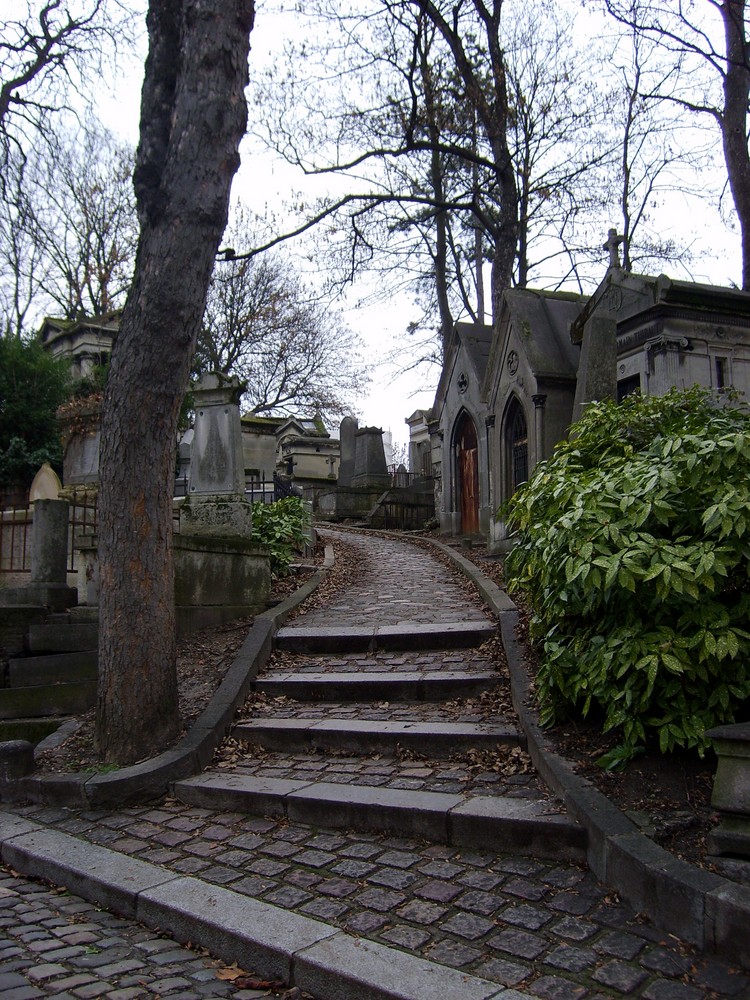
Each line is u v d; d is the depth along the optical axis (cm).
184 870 422
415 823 434
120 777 534
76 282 3048
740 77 1556
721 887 311
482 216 1888
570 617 516
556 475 558
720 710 403
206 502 972
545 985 289
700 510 446
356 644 761
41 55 1462
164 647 594
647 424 619
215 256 612
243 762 575
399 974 301
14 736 659
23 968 338
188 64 589
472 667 663
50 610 770
